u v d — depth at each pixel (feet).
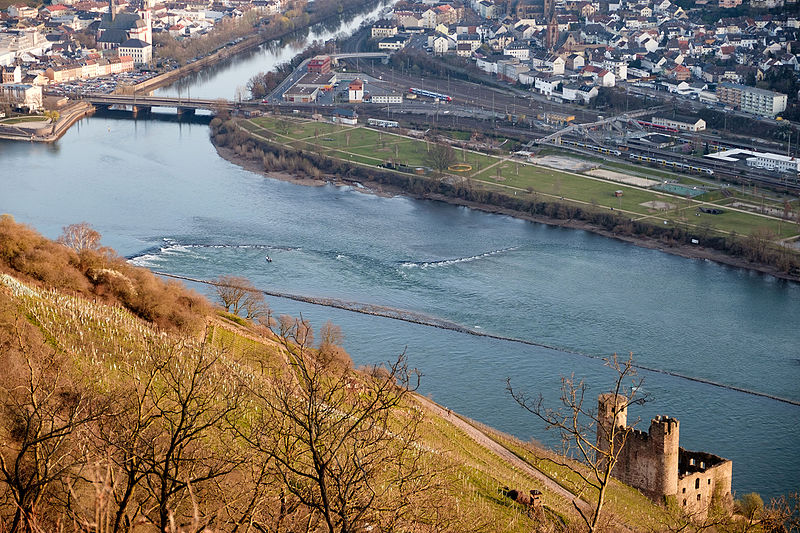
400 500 624.18
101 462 620.08
